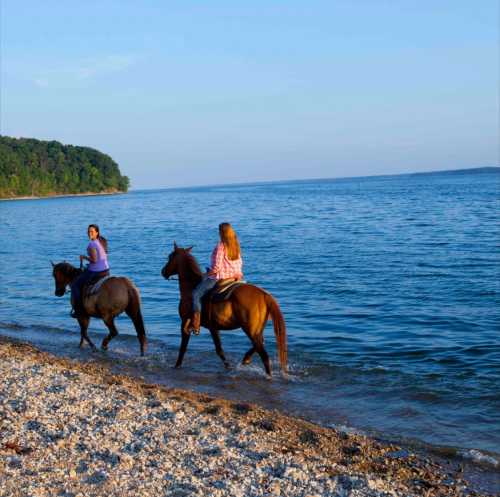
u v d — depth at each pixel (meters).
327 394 10.02
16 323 16.69
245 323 10.22
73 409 8.34
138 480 6.13
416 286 19.81
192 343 13.68
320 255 28.77
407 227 41.84
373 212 60.88
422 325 14.80
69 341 14.15
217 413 8.66
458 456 7.53
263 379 10.81
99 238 12.77
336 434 8.12
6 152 198.12
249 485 6.17
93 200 164.75
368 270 23.59
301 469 6.69
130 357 12.51
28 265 30.11
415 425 8.65
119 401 8.86
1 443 6.96
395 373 11.02
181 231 48.91
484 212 52.75
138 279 23.92
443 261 24.84
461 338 13.45
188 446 7.16
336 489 6.24
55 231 54.84
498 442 8.04
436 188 132.12
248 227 48.69
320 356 12.40
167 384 10.66
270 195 138.50
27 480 6.00
